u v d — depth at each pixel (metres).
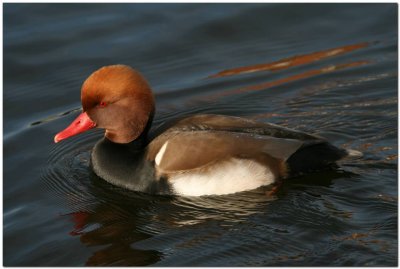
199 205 10.91
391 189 10.84
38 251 10.11
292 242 9.78
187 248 9.87
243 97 14.29
